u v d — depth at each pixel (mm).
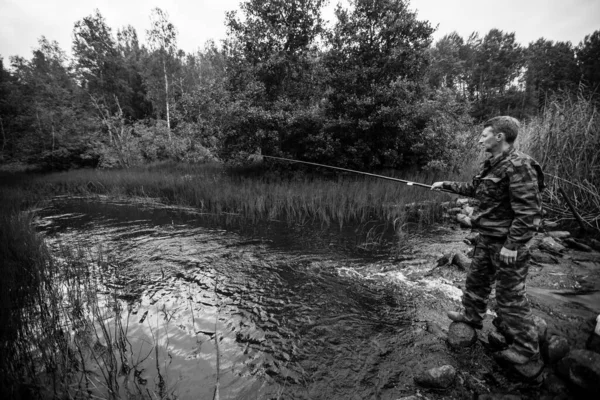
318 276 4488
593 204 5988
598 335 2479
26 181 15578
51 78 22500
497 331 2820
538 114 7953
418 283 4148
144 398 2348
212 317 3457
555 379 2250
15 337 2977
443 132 10852
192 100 11594
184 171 15719
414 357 2691
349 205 8039
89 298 3775
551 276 4105
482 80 46219
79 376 2580
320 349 2873
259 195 9297
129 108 31031
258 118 10500
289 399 2307
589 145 6359
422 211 7480
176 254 5504
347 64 10984
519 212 2195
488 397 2176
